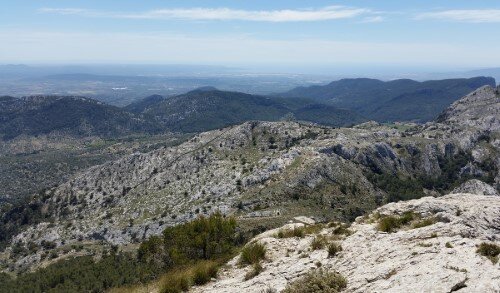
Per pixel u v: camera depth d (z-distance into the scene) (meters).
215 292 20.95
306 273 19.59
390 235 21.89
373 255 19.27
